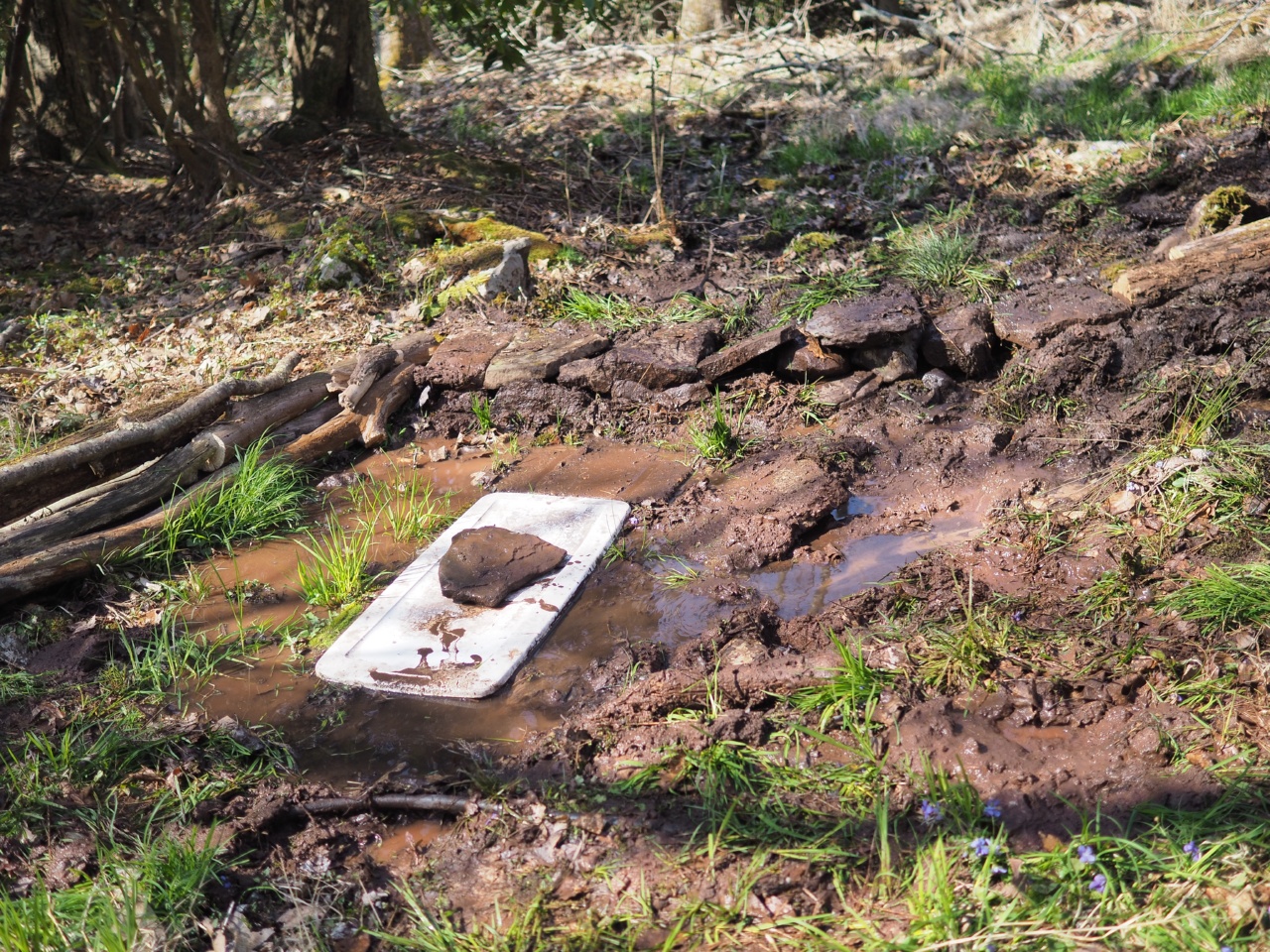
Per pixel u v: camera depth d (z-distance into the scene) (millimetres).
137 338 3281
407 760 1711
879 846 1428
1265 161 3742
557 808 1562
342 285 3404
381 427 2729
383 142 4441
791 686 1715
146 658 1957
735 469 2475
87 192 4570
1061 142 4172
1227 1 5965
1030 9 6672
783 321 2871
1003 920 1295
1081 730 1608
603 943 1351
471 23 4344
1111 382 2535
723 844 1470
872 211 3826
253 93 7055
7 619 2096
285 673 1940
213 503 2428
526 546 2148
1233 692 1593
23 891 1494
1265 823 1357
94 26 3980
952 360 2697
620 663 1855
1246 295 2684
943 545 2121
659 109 5355
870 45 6547
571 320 3055
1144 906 1301
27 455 2373
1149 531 2008
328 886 1494
